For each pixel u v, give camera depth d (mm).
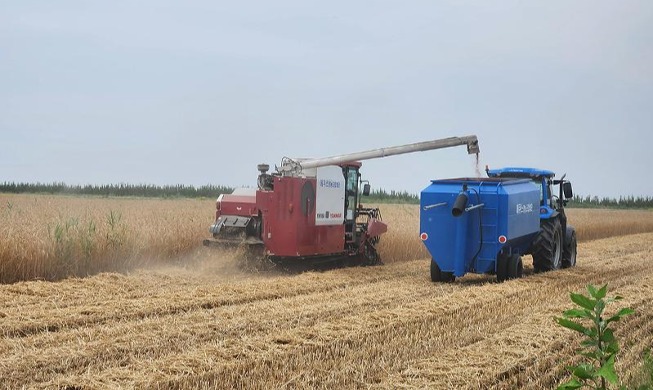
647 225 42938
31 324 10016
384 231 20312
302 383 7305
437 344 9258
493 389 7387
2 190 69188
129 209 28719
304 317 11000
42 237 15484
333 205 18203
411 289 14930
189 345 8969
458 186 16641
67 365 7906
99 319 10727
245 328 10047
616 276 17969
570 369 4961
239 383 7352
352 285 15516
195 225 19484
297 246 16969
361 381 7484
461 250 16344
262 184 17484
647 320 11359
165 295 12875
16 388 7086
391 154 18719
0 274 14125
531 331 9875
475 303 12695
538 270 19500
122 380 7301
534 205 17953
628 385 7094
